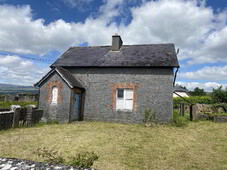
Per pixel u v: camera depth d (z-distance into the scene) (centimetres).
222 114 1434
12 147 623
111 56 1395
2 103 1938
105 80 1273
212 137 827
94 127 1009
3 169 178
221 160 555
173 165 510
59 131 887
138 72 1212
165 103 1135
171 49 1377
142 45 1531
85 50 1633
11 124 920
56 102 1189
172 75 1152
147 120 1135
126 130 948
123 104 1223
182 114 1489
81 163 310
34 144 663
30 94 2455
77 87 1190
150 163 520
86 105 1282
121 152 605
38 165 193
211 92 2173
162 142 736
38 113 1126
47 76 1217
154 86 1170
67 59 1476
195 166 506
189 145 704
